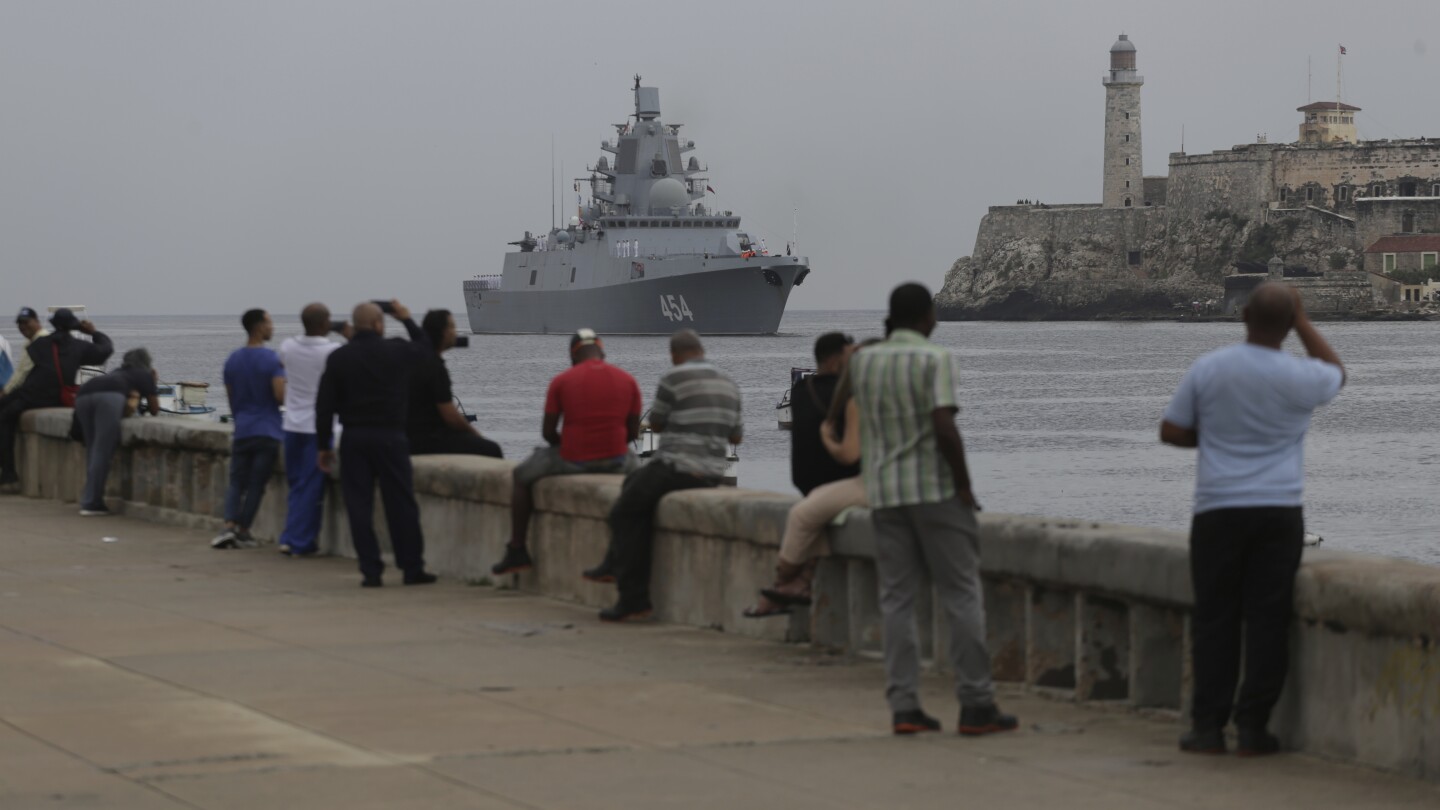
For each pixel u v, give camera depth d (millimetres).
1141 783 15867
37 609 26156
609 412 27750
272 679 20516
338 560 32719
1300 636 17281
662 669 21562
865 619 22438
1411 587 15820
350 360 28922
